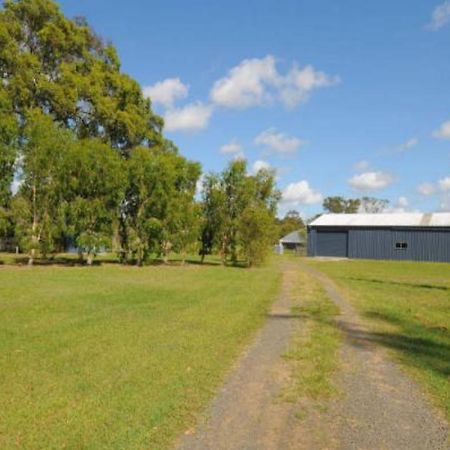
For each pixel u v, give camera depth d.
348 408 5.92
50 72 40.06
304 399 6.20
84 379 6.72
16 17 38.53
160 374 7.00
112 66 43.03
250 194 35.53
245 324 10.97
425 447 4.89
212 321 11.20
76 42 40.09
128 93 41.81
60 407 5.70
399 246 51.53
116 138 42.41
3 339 9.05
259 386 6.67
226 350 8.52
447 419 5.61
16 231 28.70
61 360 7.64
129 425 5.24
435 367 7.74
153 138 43.41
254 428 5.29
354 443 4.97
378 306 14.48
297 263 40.53
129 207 33.06
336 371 7.45
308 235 56.44
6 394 6.10
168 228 33.62
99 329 10.05
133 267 29.98
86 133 40.50
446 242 49.53
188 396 6.16
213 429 5.24
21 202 28.81
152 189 32.81
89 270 25.92
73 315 11.71
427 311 13.82
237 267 32.66
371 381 6.98
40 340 8.99
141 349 8.40
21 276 21.17
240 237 33.41
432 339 9.88
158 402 5.90
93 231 30.59
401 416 5.68
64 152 29.53
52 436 4.96
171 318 11.50
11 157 28.28
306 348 8.84
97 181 30.34
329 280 23.62
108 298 14.82
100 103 39.16
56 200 29.52
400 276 27.75
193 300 14.86
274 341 9.38
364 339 9.77
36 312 12.02
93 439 4.90
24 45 38.97
